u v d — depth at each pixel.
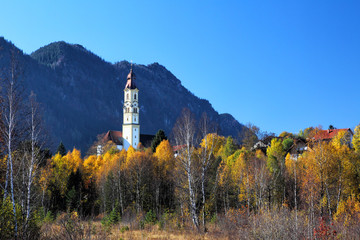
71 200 53.34
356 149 55.06
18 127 21.73
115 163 69.00
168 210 49.22
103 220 41.50
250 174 48.03
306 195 37.91
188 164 32.28
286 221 24.17
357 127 55.91
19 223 21.09
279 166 58.41
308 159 42.47
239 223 31.19
